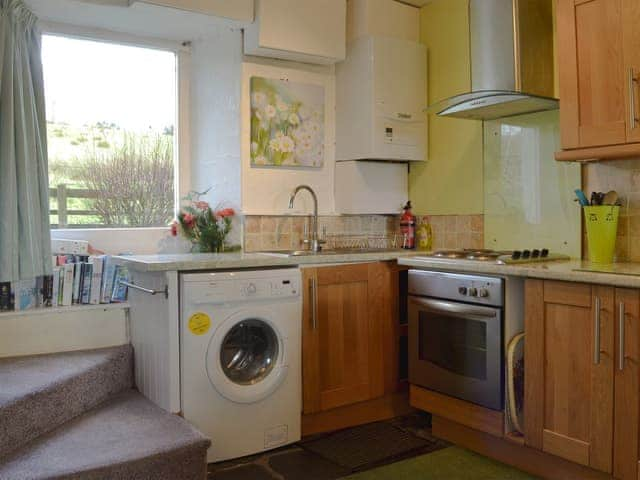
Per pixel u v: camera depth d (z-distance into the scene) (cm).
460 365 266
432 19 356
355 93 341
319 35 321
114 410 248
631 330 201
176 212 343
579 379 217
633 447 201
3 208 253
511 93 262
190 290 242
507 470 247
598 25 240
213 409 249
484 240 328
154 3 276
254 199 322
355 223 366
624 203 265
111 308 289
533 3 285
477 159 331
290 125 334
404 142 345
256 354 272
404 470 247
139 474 201
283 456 262
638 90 229
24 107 264
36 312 270
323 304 285
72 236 304
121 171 325
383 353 307
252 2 303
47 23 297
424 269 285
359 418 303
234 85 318
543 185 298
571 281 218
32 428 214
